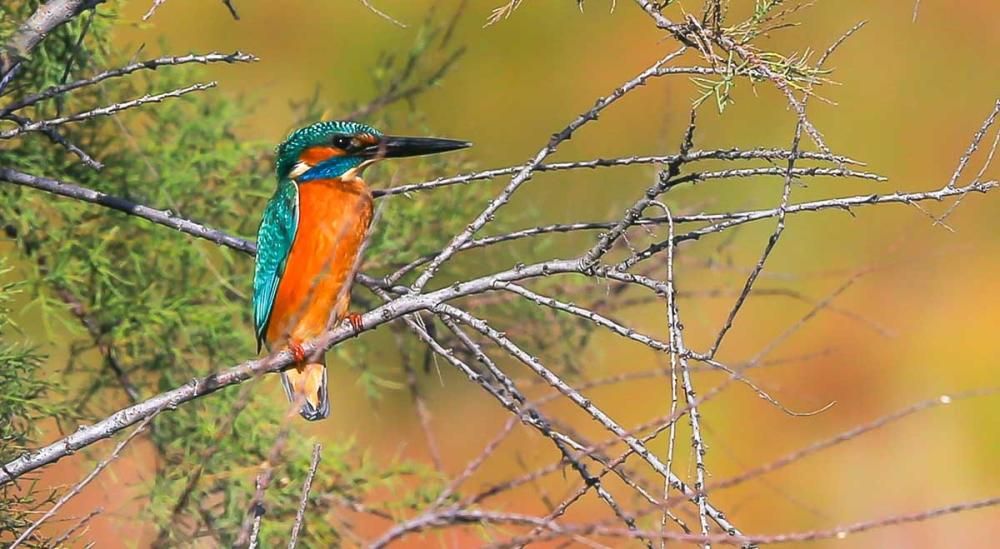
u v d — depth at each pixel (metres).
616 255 12.16
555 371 12.24
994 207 23.59
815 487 18.44
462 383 17.97
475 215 12.00
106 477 11.17
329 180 9.17
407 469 10.99
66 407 9.56
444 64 12.33
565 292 11.68
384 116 12.23
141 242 11.12
